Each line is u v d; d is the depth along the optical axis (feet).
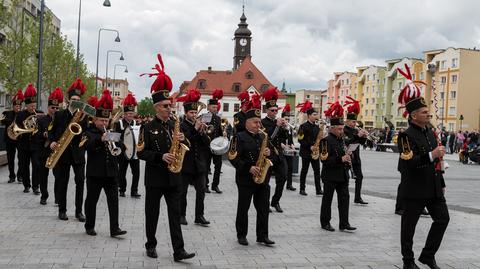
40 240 26.66
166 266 22.53
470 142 117.08
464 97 247.09
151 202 23.94
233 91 299.79
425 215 36.65
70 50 164.45
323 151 30.66
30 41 138.31
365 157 115.65
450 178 67.87
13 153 48.29
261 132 27.55
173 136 24.20
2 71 118.11
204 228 30.78
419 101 22.53
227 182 54.24
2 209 35.09
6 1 125.39
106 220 32.27
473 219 35.70
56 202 37.04
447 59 251.60
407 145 22.26
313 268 22.76
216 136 39.86
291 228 31.45
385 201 43.24
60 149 30.83
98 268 21.93
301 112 47.98
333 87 368.07
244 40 337.31
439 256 25.44
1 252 24.21
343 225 30.89
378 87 305.53
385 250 26.32
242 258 24.18
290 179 48.75
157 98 24.34
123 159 42.09
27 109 41.98
